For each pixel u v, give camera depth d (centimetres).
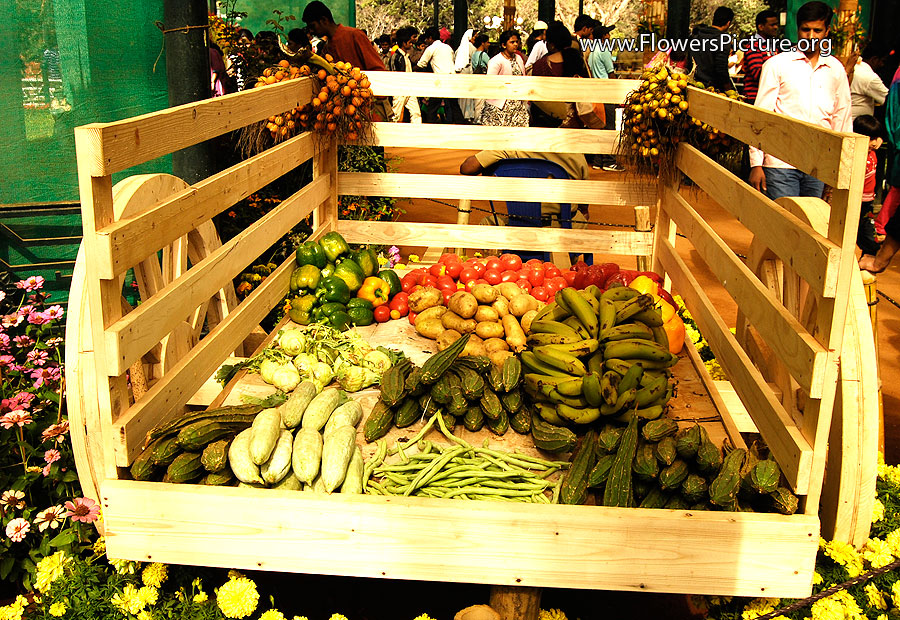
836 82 570
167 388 292
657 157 479
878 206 938
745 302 321
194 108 298
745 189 324
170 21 480
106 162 236
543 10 1938
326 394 327
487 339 404
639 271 514
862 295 302
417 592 333
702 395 370
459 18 2344
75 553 309
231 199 346
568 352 333
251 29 1058
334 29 789
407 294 464
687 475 278
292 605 318
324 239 468
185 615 274
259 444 274
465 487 291
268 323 537
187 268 409
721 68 1036
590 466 293
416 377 326
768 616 264
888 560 298
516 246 530
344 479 283
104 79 493
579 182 511
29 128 482
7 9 467
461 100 1686
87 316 290
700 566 261
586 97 497
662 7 1448
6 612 285
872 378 295
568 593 335
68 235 501
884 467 349
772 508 268
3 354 429
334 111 482
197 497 264
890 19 1059
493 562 262
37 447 347
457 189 521
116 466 265
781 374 373
